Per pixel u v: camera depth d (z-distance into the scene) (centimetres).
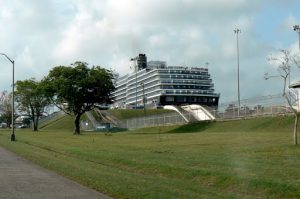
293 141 3195
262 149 2731
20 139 5650
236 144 3275
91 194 1378
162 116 9862
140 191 1361
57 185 1583
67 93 8144
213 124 7881
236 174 1647
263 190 1386
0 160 2698
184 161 2202
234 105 8788
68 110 8556
